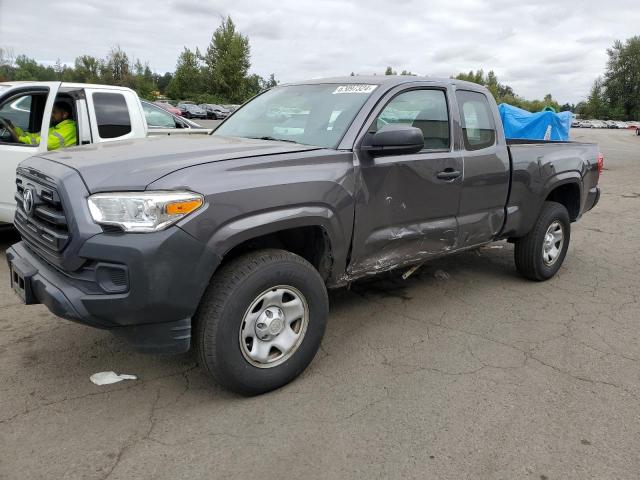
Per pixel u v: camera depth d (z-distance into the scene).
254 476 2.51
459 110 4.37
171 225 2.68
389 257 3.88
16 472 2.49
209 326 2.92
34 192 3.12
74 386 3.26
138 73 64.00
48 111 5.83
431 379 3.45
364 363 3.65
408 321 4.40
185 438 2.78
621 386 3.42
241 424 2.92
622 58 104.62
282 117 4.10
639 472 2.60
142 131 6.76
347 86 4.07
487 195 4.55
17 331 4.00
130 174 2.77
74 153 3.25
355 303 4.78
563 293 5.20
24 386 3.24
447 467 2.61
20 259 3.23
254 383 3.11
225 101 59.31
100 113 6.31
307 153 3.32
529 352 3.88
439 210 4.14
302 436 2.82
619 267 6.18
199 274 2.78
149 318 2.74
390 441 2.79
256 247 3.35
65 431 2.81
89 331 4.02
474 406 3.14
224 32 59.16
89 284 2.75
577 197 5.64
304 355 3.32
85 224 2.68
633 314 4.69
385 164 3.67
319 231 3.44
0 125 5.78
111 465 2.56
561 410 3.12
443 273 5.70
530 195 4.96
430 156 4.02
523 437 2.86
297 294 3.23
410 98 4.02
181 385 3.31
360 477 2.52
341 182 3.39
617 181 14.71
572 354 3.87
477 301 4.91
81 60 62.69
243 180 2.94
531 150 5.00
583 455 2.72
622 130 78.94
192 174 2.81
